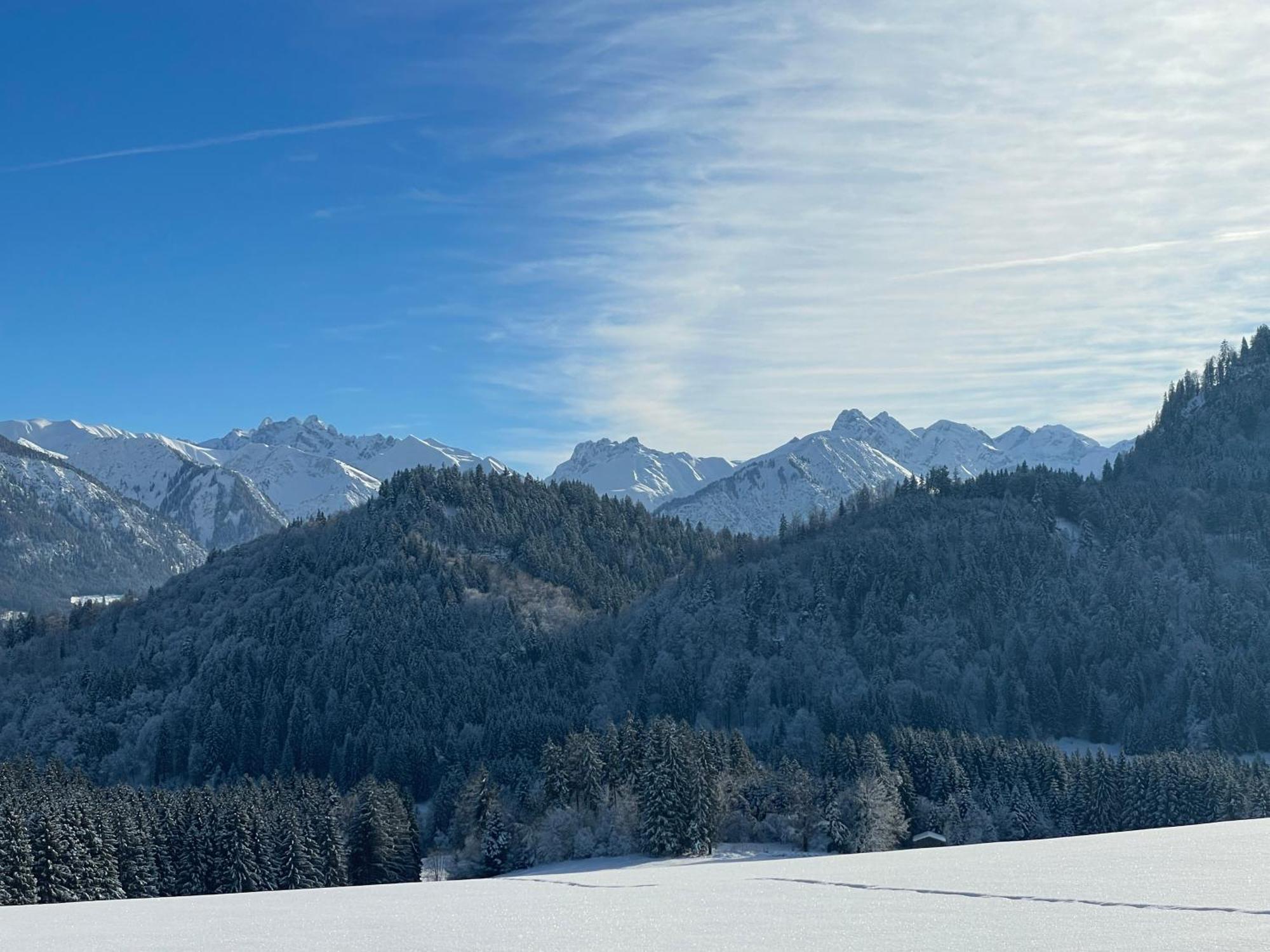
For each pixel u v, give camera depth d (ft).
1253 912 131.54
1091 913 134.82
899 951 113.60
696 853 418.10
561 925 142.72
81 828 349.41
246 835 379.76
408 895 206.08
